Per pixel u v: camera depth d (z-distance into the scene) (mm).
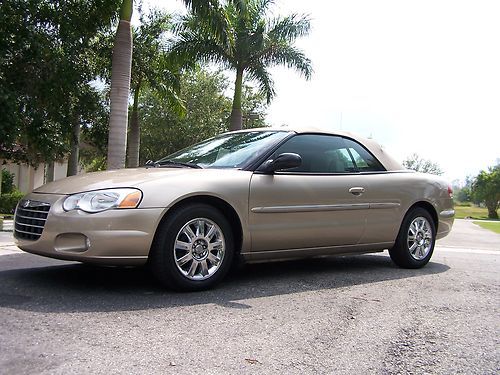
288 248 4840
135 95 18516
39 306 3600
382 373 2660
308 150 5156
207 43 17203
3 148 13008
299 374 2598
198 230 4246
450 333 3385
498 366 2820
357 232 5312
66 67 12500
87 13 13391
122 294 4055
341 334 3270
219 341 3033
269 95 18344
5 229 10836
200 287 4254
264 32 17531
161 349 2857
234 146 5160
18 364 2543
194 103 26172
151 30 17359
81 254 3836
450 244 9969
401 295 4453
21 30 11781
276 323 3447
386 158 5879
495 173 51781
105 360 2654
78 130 15875
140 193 3977
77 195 3971
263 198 4586
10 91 11383
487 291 4734
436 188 6195
